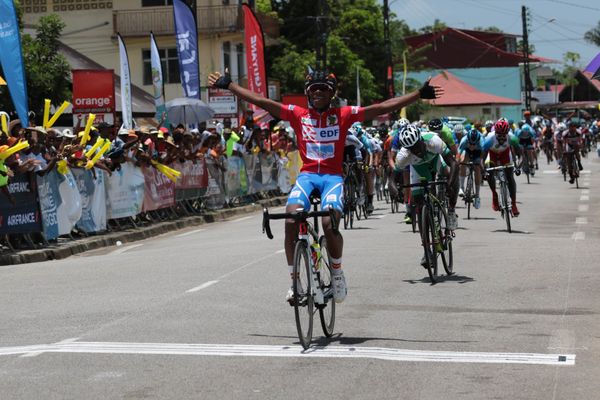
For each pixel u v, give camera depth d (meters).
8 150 17.17
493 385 7.32
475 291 11.80
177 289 12.36
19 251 17.69
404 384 7.38
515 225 20.09
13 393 7.27
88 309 11.08
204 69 51.06
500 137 18.73
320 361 8.18
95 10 51.47
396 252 15.70
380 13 80.31
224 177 28.38
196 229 23.73
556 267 13.66
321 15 50.59
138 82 51.50
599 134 79.62
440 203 13.18
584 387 7.23
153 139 24.16
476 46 114.62
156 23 50.44
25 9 51.75
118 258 16.84
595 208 24.42
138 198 22.94
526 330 9.42
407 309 10.67
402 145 13.52
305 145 9.28
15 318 10.70
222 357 8.36
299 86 66.56
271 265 14.43
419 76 102.00
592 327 9.55
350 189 20.28
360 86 69.50
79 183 20.14
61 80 37.69
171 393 7.20
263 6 66.94
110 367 8.05
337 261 9.27
